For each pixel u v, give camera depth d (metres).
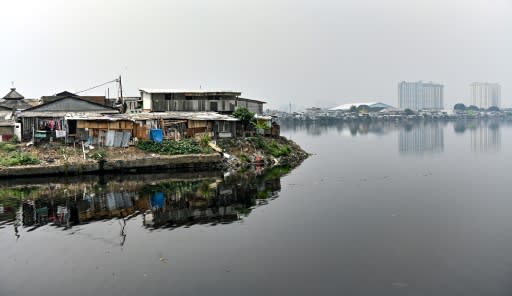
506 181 36.16
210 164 42.19
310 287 15.62
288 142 58.31
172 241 20.62
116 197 30.08
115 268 17.47
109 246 20.02
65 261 18.28
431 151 62.16
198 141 45.31
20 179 36.34
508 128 134.38
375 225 22.86
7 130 45.25
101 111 51.84
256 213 25.53
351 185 34.31
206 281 16.17
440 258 18.19
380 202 28.14
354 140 84.69
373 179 37.22
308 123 173.00
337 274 16.66
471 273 16.69
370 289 15.44
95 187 33.59
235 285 15.82
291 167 44.94
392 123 174.50
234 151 47.34
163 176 38.69
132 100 62.50
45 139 43.12
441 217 24.45
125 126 43.19
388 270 17.00
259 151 49.34
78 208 27.09
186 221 23.98
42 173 36.91
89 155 40.12
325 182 35.72
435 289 15.41
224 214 25.39
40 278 16.62
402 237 20.88
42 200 29.20
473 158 53.34
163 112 54.22
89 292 15.43
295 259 18.17
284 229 22.28
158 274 16.84
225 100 57.44
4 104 65.50
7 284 16.14
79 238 21.22
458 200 28.72
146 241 20.64
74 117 43.53
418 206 27.03
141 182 35.81
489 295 14.93
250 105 63.81
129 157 40.44
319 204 27.64
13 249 19.73
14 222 24.03
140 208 26.95
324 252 18.94
